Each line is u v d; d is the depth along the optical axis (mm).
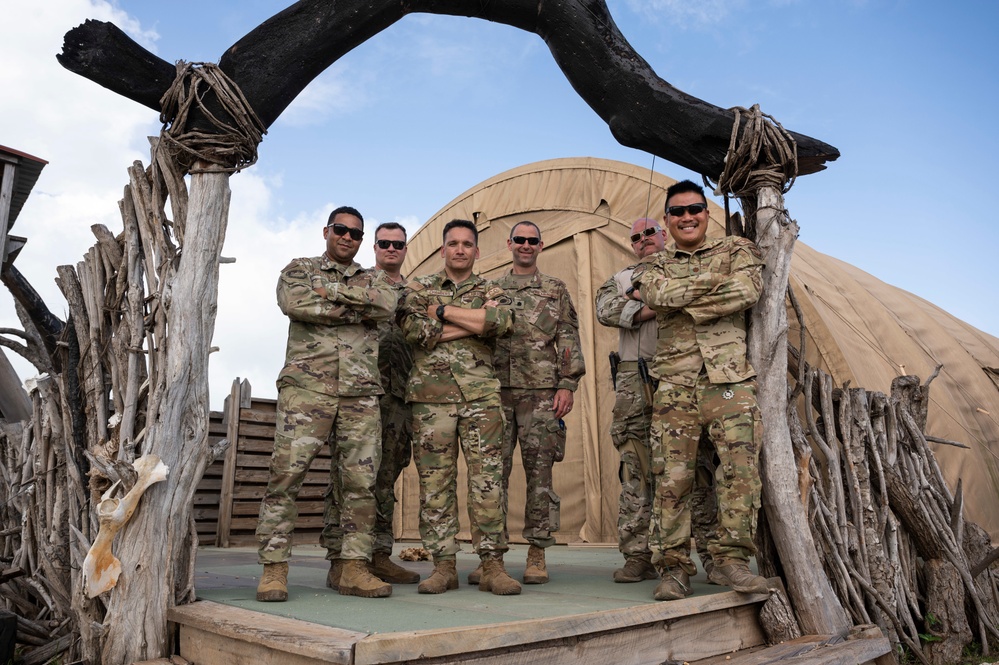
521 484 7656
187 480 3209
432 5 3859
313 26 3588
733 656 3291
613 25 4062
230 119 3434
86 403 3574
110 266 3572
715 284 3469
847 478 4184
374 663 2209
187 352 3254
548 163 7910
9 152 5359
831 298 7168
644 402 4246
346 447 3537
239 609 3006
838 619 3553
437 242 8961
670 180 6855
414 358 3869
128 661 2945
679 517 3463
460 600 3268
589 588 3797
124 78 3344
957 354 7508
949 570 4285
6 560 4395
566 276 7594
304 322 3588
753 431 3439
